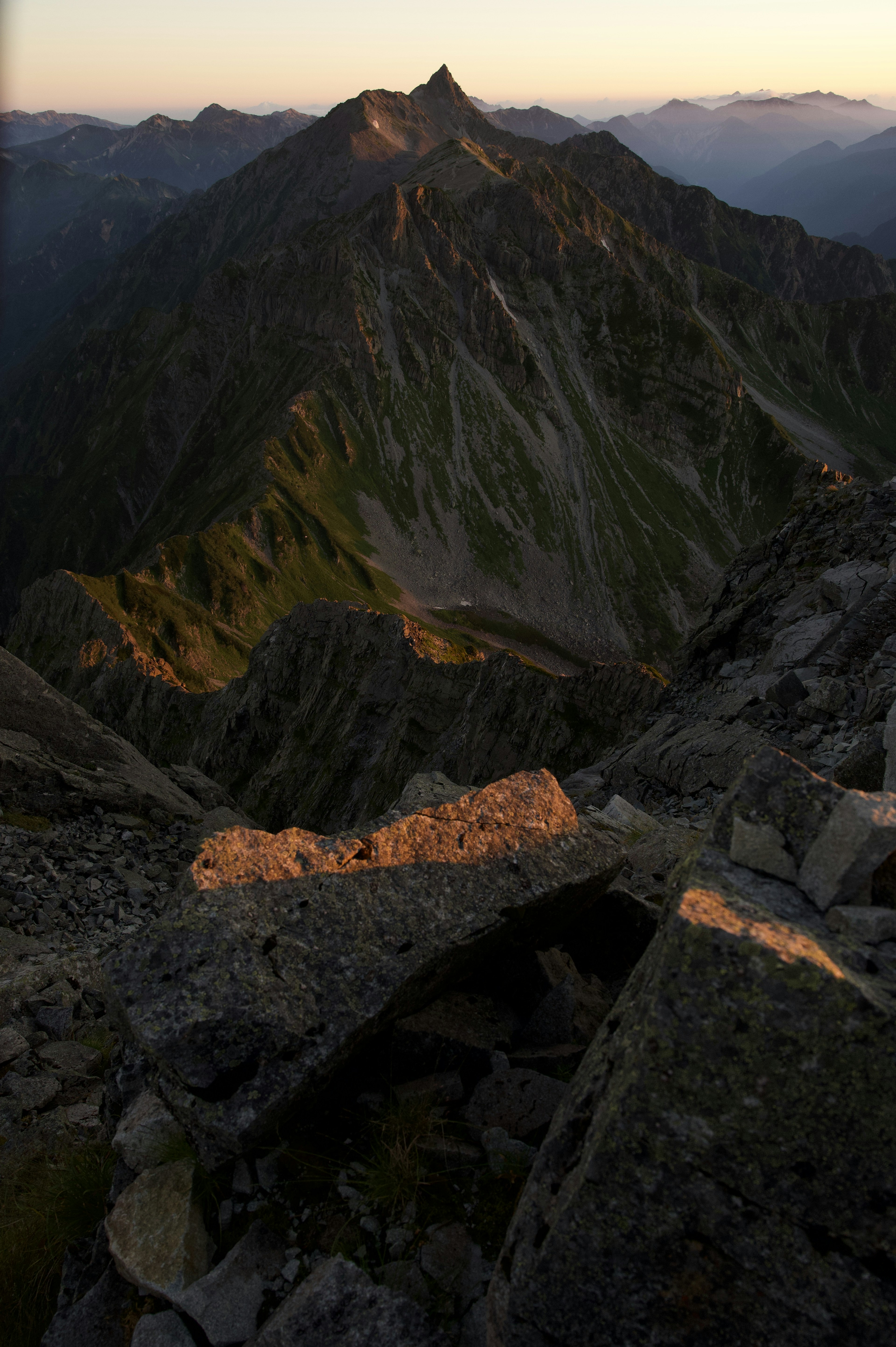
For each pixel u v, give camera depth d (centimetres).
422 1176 556
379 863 683
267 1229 545
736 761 2150
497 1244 523
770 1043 403
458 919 665
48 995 1288
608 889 852
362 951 620
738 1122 402
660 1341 405
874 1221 382
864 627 2464
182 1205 550
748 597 3422
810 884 488
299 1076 548
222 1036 553
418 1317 468
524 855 736
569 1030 696
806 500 3512
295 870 658
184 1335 497
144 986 578
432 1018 661
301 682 9681
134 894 1922
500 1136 577
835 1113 390
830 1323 382
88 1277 586
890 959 438
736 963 416
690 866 524
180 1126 593
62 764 2419
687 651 3512
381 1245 529
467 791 859
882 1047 388
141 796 2464
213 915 610
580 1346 416
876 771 1391
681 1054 414
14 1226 691
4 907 1702
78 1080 1050
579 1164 441
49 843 2053
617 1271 411
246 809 9056
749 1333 397
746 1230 397
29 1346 592
